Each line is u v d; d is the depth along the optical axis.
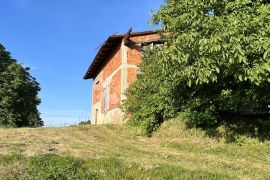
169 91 16.58
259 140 15.11
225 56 10.85
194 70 11.81
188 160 13.20
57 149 12.21
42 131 16.41
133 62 21.75
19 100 30.45
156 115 17.78
